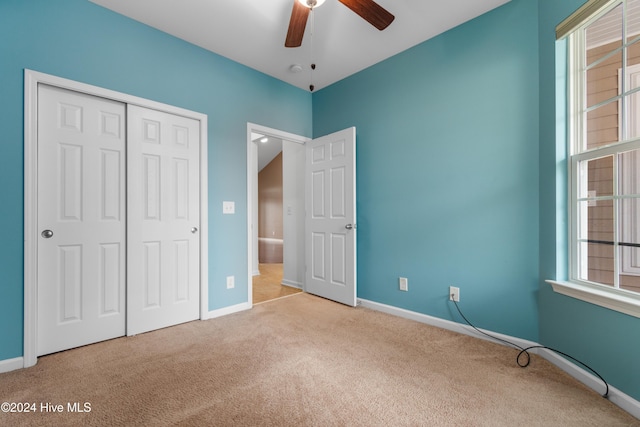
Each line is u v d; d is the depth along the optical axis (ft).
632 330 4.40
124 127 7.28
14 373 5.52
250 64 9.56
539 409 4.52
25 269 5.78
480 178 7.23
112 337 7.09
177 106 8.06
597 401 4.70
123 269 7.26
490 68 7.07
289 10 7.02
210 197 8.75
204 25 7.59
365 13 5.80
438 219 7.98
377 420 4.28
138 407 4.56
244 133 9.58
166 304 7.92
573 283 5.64
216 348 6.64
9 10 5.71
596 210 5.40
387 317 8.73
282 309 9.51
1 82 5.61
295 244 12.90
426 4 6.81
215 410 4.49
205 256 8.55
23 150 5.81
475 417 4.35
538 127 6.39
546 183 6.14
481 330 7.22
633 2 4.91
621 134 4.99
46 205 6.20
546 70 6.14
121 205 7.23
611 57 5.23
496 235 6.99
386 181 9.21
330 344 6.87
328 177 10.54
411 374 5.54
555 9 5.89
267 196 30.30
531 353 6.39
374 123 9.55
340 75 10.33
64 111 6.44
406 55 8.68
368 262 9.77
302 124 11.46
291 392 4.97
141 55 7.43
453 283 7.71
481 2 6.77
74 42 6.44
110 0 6.63
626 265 4.88
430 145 8.14
